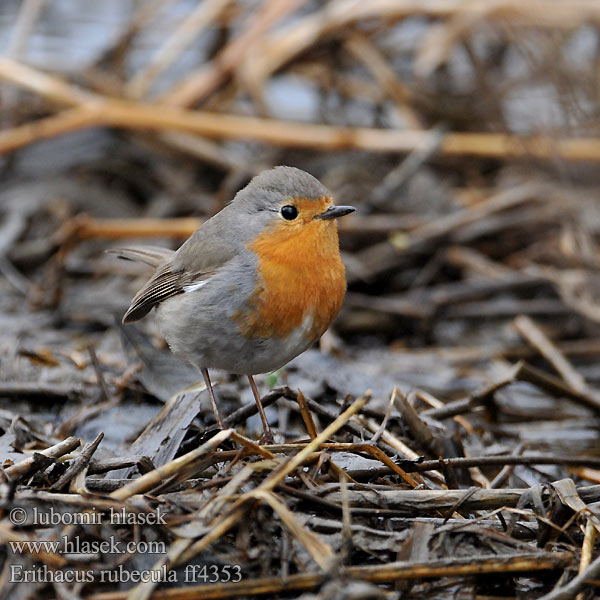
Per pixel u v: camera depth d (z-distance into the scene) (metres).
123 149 15.90
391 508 6.72
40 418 9.38
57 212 14.77
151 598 5.78
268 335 8.00
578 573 6.15
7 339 11.26
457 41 16.52
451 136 14.97
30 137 14.71
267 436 8.27
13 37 16.62
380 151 14.85
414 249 13.96
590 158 14.48
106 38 18.39
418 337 13.20
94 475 7.26
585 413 10.88
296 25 16.80
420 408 9.80
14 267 13.91
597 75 15.00
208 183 15.72
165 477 6.50
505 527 6.64
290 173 7.96
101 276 13.64
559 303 13.23
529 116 15.32
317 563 5.95
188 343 8.27
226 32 17.64
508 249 14.30
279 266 7.86
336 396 9.98
